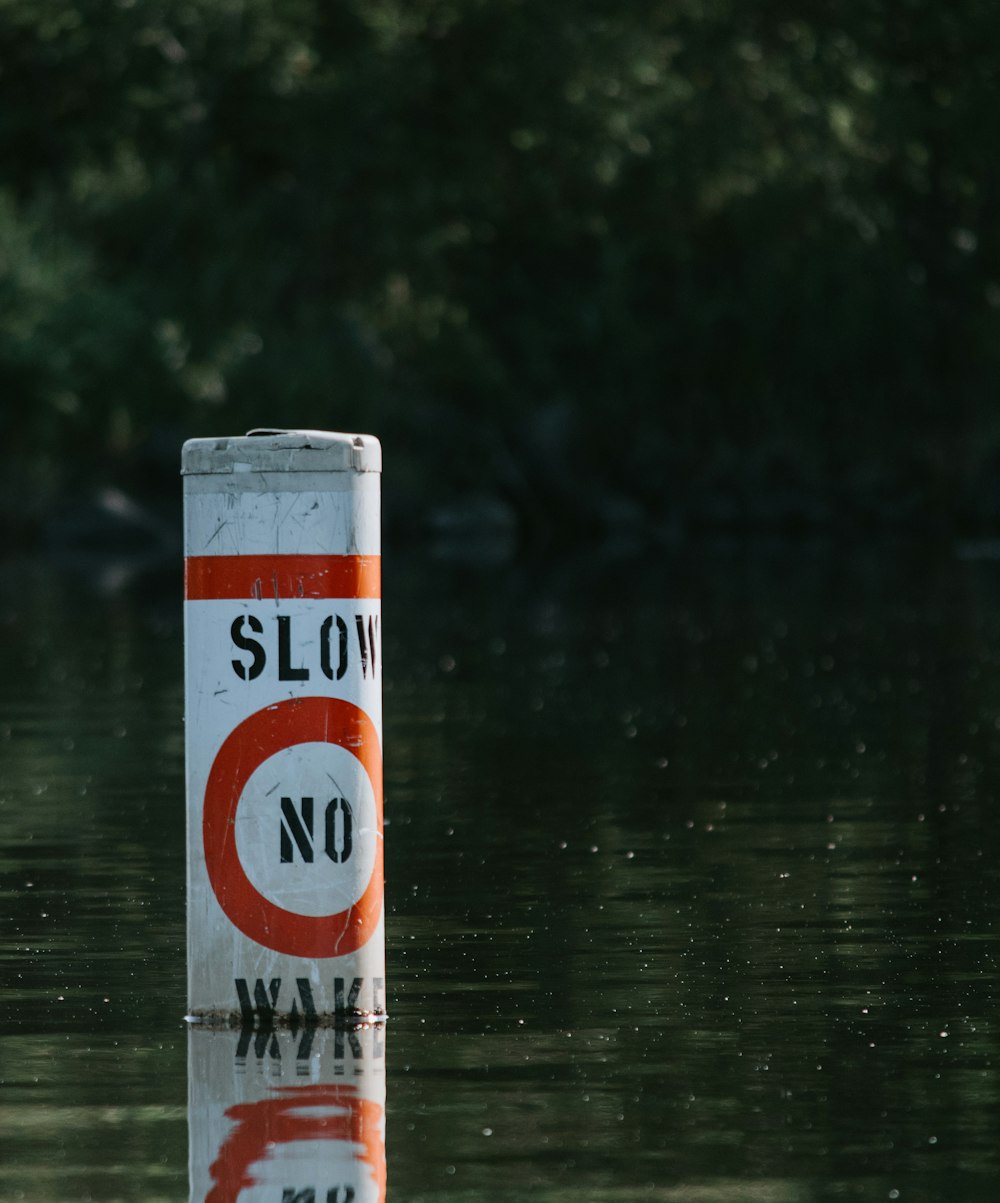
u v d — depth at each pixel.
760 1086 14.19
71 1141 12.97
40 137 124.81
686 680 47.50
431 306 139.75
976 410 155.50
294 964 16.23
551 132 127.50
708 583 86.94
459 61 128.50
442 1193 11.83
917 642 56.41
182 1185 12.04
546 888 22.41
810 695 43.84
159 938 19.69
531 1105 13.71
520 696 44.47
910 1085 14.16
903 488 154.88
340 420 133.88
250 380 128.75
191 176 125.50
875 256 150.88
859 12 137.75
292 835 16.28
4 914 20.89
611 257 152.75
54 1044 15.59
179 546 132.12
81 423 122.19
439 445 148.12
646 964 18.34
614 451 156.25
